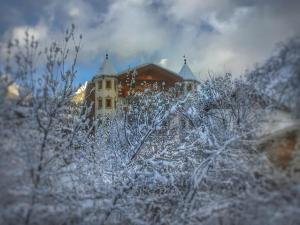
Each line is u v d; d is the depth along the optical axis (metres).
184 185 11.20
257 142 8.84
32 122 9.34
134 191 11.34
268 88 8.99
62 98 10.61
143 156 13.99
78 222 8.48
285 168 7.89
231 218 8.09
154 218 9.63
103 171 12.25
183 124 14.91
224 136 11.36
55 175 9.04
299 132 7.70
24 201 7.94
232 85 12.99
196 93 15.64
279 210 6.66
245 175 8.48
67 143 10.61
